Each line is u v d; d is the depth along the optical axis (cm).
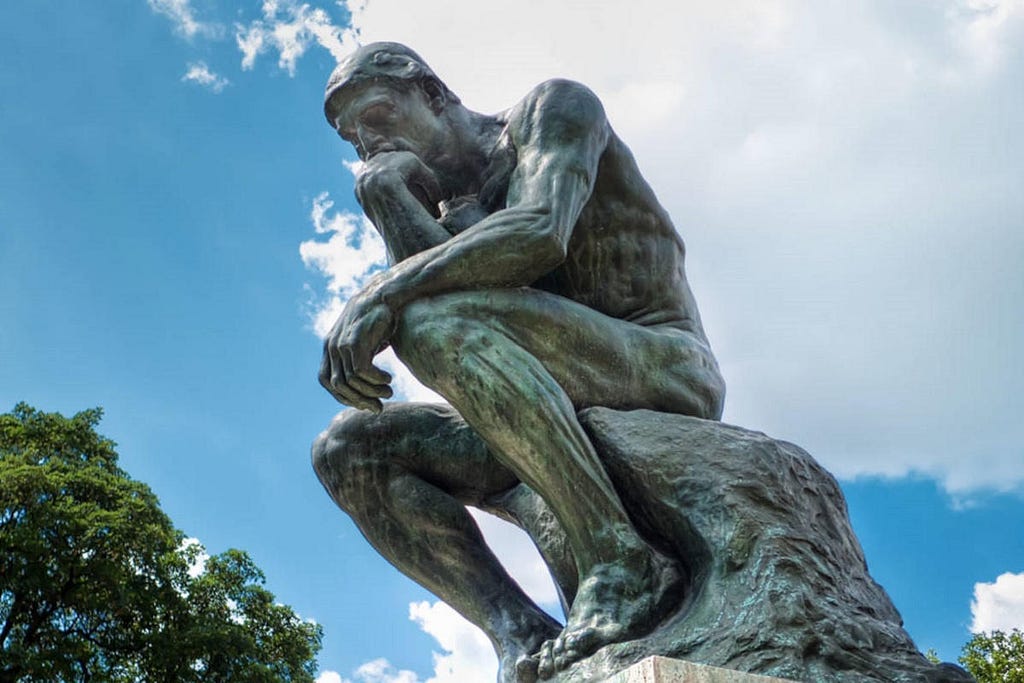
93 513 1833
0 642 1778
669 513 290
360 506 334
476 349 290
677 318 338
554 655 277
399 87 342
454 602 327
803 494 294
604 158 335
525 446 290
